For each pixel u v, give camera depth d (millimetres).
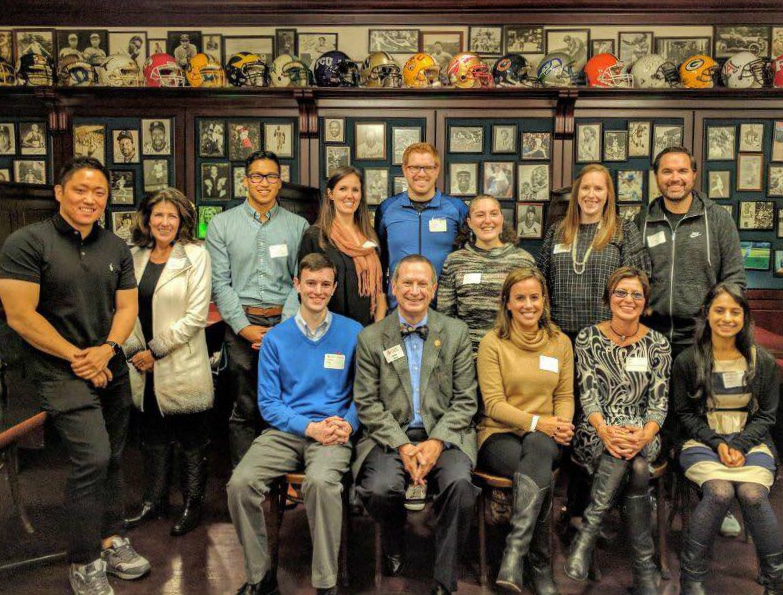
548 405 2357
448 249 2873
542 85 3918
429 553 2475
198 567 2359
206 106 4023
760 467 2182
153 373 2572
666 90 3822
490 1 4117
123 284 2254
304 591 2221
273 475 2191
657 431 2273
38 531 2639
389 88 3869
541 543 2180
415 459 2182
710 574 2305
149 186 4059
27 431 2119
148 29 4184
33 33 4223
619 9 4105
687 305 2621
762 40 4090
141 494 2965
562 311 2662
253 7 4168
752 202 3955
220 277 2779
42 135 4066
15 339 2311
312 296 2287
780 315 3953
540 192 3994
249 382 2768
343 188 2701
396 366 2303
